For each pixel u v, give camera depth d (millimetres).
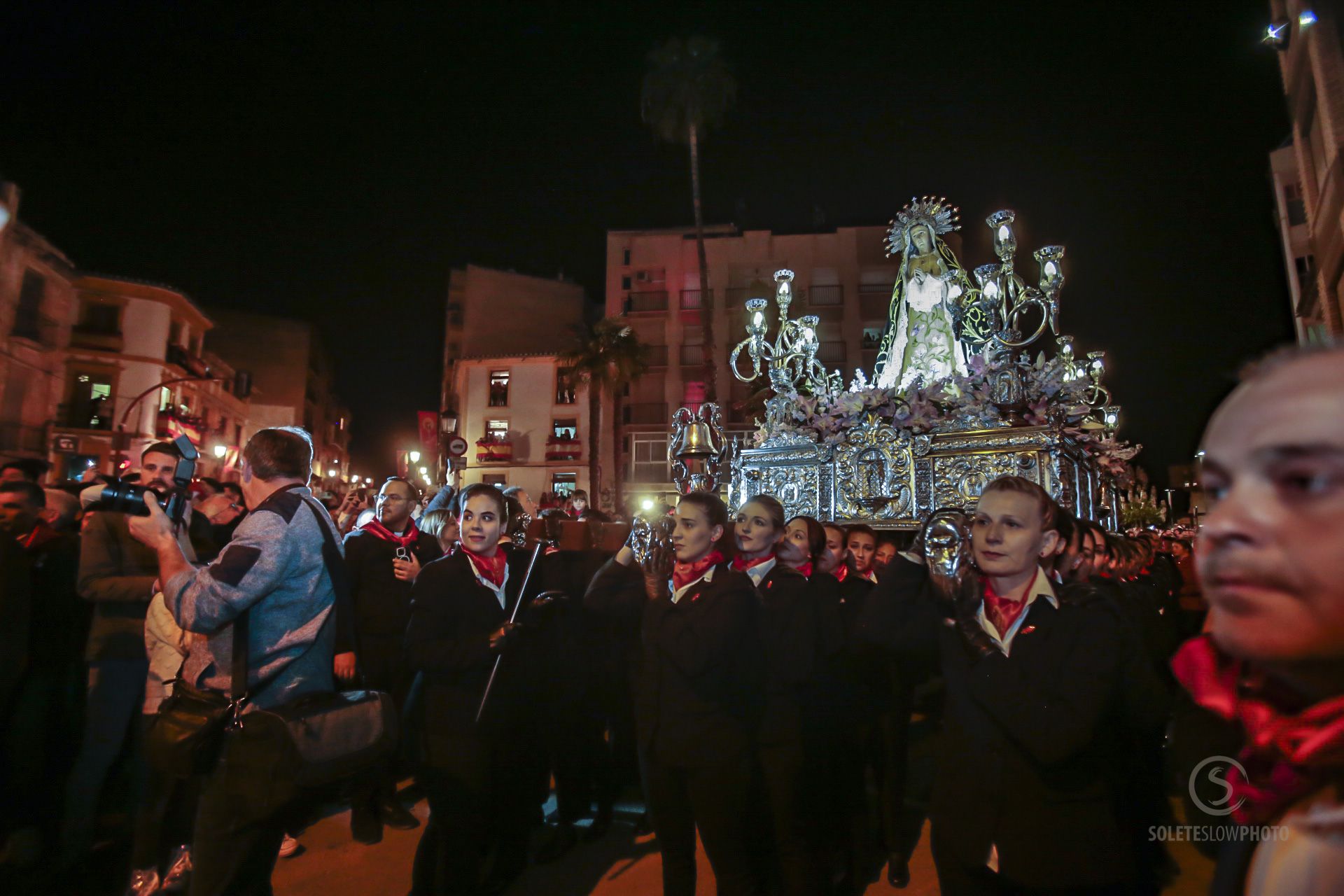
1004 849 2141
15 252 22625
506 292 37219
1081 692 2074
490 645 3496
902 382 7430
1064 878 2068
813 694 3713
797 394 7098
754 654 3320
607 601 4008
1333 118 12320
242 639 2512
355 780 2611
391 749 2711
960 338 7750
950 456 5984
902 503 6121
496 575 3795
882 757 4352
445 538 5535
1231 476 664
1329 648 608
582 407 35219
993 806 2184
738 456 7039
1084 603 2283
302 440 2939
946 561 2438
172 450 3971
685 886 3197
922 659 2703
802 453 6711
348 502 6562
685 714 3092
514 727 3717
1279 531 604
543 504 23922
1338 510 579
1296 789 705
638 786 5520
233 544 2545
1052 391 5883
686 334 35562
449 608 3572
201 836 2414
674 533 3355
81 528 4402
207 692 2502
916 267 7727
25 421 24219
